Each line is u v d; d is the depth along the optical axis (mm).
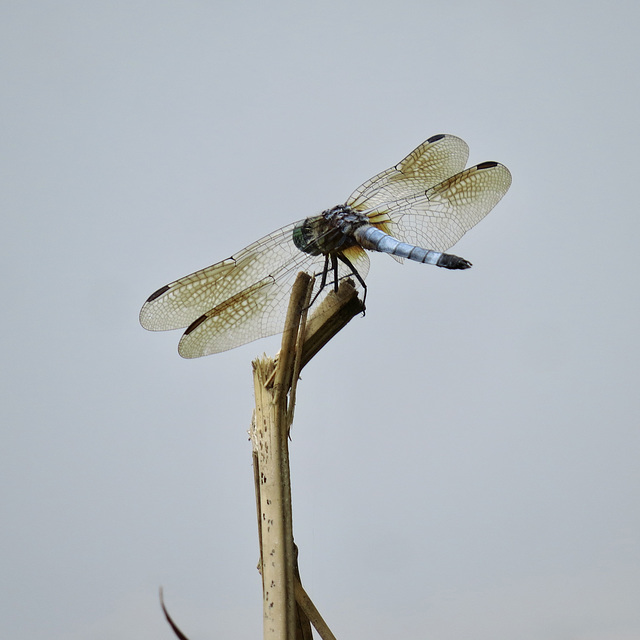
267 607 989
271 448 993
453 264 1004
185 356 1010
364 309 1001
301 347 995
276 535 990
